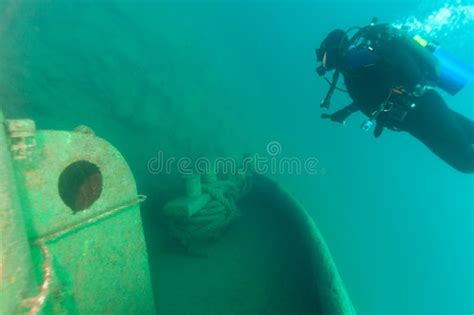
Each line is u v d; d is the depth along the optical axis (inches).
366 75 88.7
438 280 551.5
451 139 87.4
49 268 55.5
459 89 87.0
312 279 101.0
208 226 140.0
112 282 74.4
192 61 386.3
